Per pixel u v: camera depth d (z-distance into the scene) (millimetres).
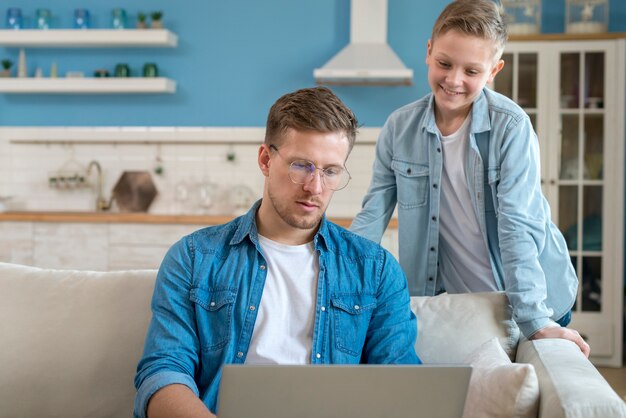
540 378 1797
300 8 5844
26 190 6059
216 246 1952
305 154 1784
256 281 1909
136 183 5973
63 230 5316
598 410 1572
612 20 5578
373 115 5801
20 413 2105
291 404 1430
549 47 5254
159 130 5949
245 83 5898
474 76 2242
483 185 2410
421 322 2201
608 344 5250
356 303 1947
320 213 1842
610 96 5215
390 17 5762
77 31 5762
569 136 5262
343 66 5469
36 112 6043
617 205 5227
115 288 2188
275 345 1879
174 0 5910
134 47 5957
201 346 1884
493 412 1729
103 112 5992
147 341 1861
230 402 1418
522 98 5277
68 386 2104
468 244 2516
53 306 2166
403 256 2580
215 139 5910
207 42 5910
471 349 2150
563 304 2471
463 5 2230
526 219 2289
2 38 5801
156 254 5270
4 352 2119
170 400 1673
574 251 5266
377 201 2643
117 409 2098
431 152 2488
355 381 1429
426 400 1456
